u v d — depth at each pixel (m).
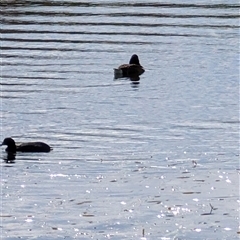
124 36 51.41
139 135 31.56
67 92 38.41
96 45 48.97
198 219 23.38
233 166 27.97
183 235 22.33
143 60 45.25
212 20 56.91
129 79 41.25
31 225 22.89
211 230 22.70
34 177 26.81
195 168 27.75
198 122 33.41
